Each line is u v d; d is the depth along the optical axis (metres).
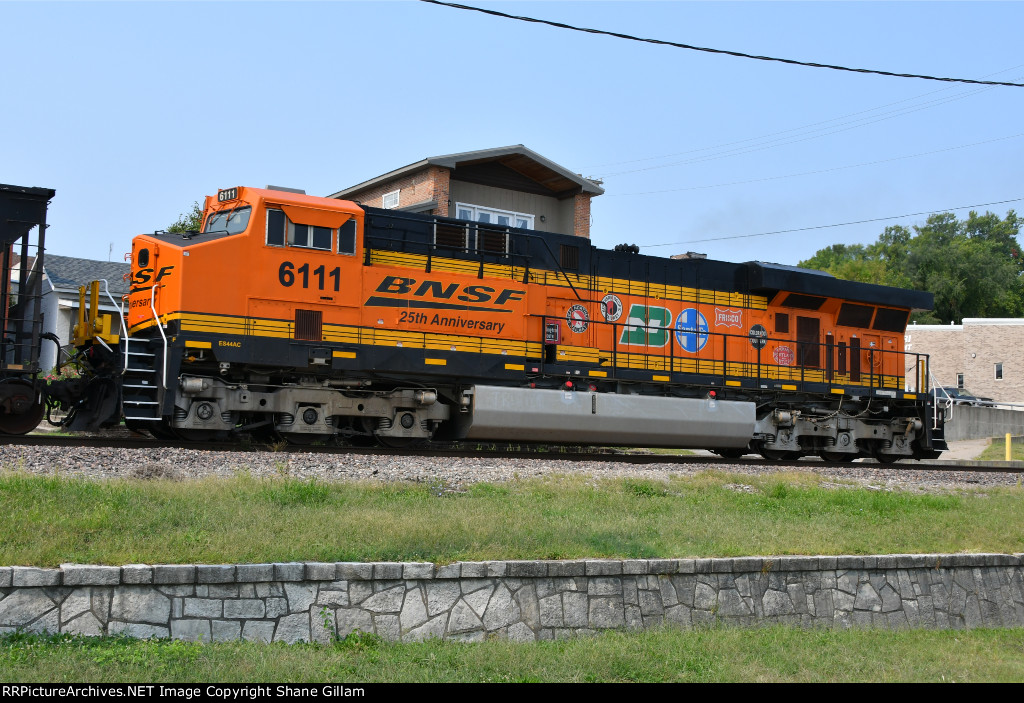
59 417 19.75
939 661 7.80
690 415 17.69
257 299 13.84
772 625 8.21
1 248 12.75
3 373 12.82
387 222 15.20
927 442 21.02
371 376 15.09
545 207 28.97
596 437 16.92
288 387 14.36
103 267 32.75
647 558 8.03
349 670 6.14
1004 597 9.67
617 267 17.80
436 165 26.09
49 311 29.41
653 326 17.98
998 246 85.62
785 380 19.45
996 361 52.97
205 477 9.95
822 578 8.62
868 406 20.33
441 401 16.41
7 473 8.55
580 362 16.91
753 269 19.22
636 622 7.69
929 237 84.62
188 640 6.29
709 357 18.53
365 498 9.33
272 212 14.04
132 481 8.74
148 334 14.23
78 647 5.89
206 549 6.83
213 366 13.89
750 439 19.03
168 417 13.73
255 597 6.54
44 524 6.91
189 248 13.43
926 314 73.31
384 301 14.89
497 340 16.05
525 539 7.98
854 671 7.29
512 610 7.27
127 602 6.19
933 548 9.70
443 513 8.73
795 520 10.41
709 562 8.08
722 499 11.37
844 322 20.59
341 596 6.77
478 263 16.02
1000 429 39.97
